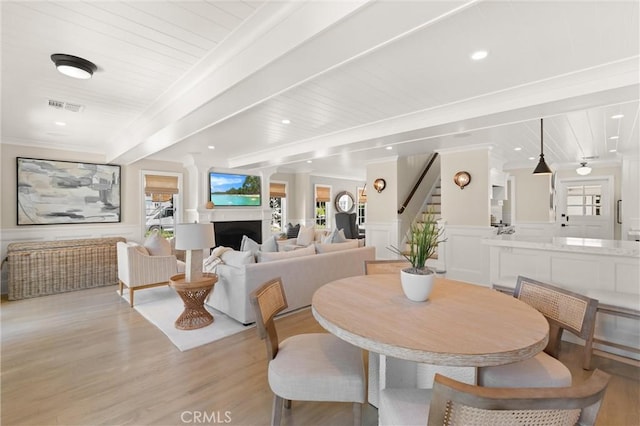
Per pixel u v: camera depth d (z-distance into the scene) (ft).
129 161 18.04
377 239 22.03
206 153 19.95
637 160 18.21
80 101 10.37
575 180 23.29
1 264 14.90
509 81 8.79
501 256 11.12
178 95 9.70
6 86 9.12
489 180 16.14
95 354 8.54
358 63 7.70
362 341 3.81
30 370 7.70
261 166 22.50
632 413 6.02
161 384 7.10
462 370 4.84
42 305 12.89
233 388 6.97
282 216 30.22
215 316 11.51
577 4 5.48
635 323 8.29
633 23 6.02
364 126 13.56
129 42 6.83
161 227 21.20
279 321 11.01
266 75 6.78
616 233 21.72
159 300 13.52
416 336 3.81
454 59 7.52
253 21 6.11
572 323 5.10
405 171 21.81
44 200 16.44
